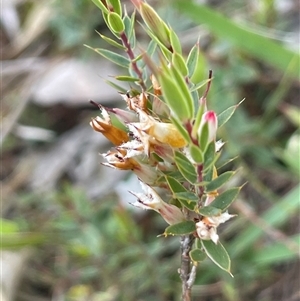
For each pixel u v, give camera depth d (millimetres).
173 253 326
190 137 102
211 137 103
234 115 322
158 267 294
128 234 285
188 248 130
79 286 319
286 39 344
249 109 361
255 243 326
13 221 348
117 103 389
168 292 307
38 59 432
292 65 310
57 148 400
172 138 111
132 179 344
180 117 99
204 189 116
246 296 307
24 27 460
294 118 323
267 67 370
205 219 113
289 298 307
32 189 390
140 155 124
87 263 308
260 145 330
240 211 301
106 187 358
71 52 415
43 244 324
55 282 329
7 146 414
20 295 338
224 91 327
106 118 126
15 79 430
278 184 342
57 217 332
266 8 356
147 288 307
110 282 300
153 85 122
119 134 126
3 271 336
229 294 288
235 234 319
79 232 305
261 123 330
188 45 375
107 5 129
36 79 418
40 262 343
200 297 308
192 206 118
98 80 392
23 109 410
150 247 307
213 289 303
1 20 467
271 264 320
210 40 377
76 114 410
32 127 411
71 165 387
